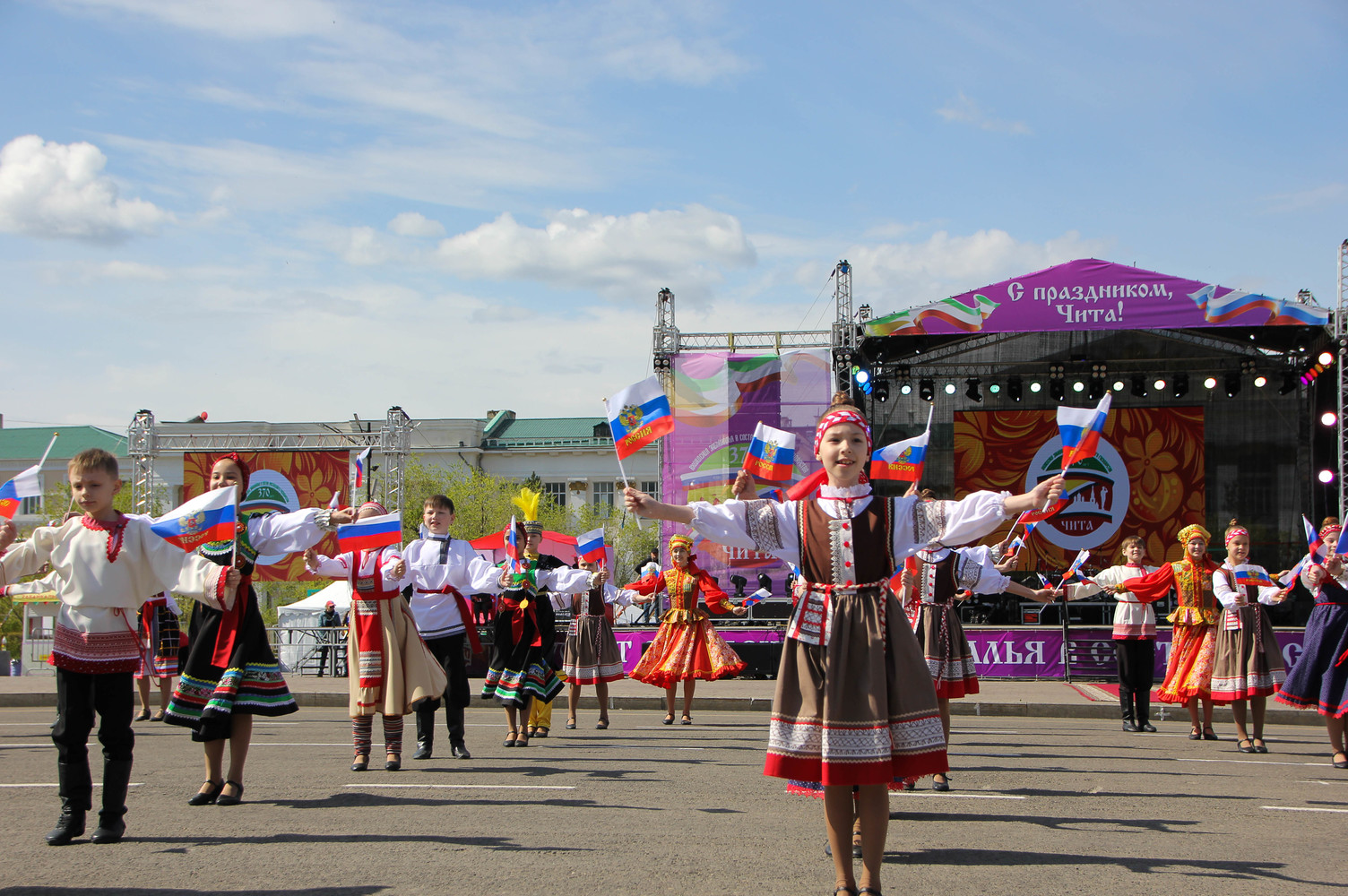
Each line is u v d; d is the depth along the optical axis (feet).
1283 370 59.67
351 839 16.03
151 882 13.44
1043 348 61.00
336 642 60.59
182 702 18.60
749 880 13.70
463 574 26.23
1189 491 60.44
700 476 56.65
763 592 38.22
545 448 177.27
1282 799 21.11
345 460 65.62
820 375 56.34
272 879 13.58
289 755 26.76
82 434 167.84
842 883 12.28
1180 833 17.43
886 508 12.75
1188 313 51.44
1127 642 35.32
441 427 177.68
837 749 12.09
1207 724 33.30
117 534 15.99
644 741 30.89
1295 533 59.52
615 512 163.02
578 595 34.99
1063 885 13.78
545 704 31.71
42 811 18.44
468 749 28.22
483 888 13.20
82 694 15.80
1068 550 61.31
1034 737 33.17
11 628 97.35
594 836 16.40
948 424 62.39
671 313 58.03
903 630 12.66
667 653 36.99
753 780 22.77
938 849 16.02
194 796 19.81
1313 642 26.53
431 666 24.54
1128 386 61.21
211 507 16.43
